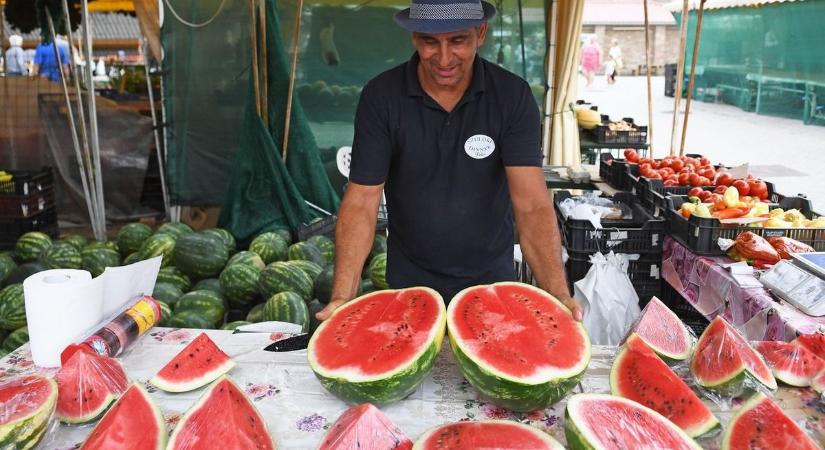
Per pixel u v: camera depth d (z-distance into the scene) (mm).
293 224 5934
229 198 6129
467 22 2211
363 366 1857
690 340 2170
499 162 2609
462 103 2482
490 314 2023
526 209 2555
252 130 6012
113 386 1925
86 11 6453
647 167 5590
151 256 5184
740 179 5184
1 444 1635
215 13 6891
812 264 3107
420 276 2756
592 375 2059
